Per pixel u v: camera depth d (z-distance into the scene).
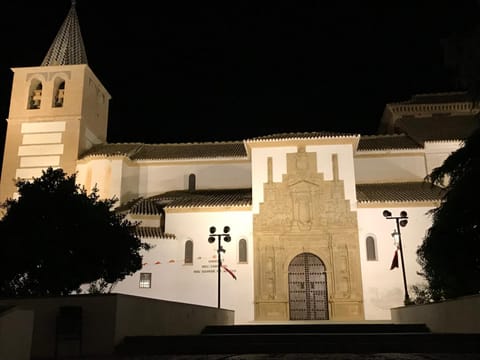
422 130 42.00
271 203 34.19
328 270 32.59
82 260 20.00
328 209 33.81
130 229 23.30
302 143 35.31
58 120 40.69
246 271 32.78
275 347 15.69
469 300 16.23
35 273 19.50
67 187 21.41
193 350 15.36
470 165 15.93
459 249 15.94
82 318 14.21
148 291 31.81
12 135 40.81
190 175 40.38
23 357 11.20
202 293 32.31
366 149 39.31
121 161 38.41
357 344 15.64
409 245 32.38
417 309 22.03
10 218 20.28
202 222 33.94
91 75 43.25
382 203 33.47
